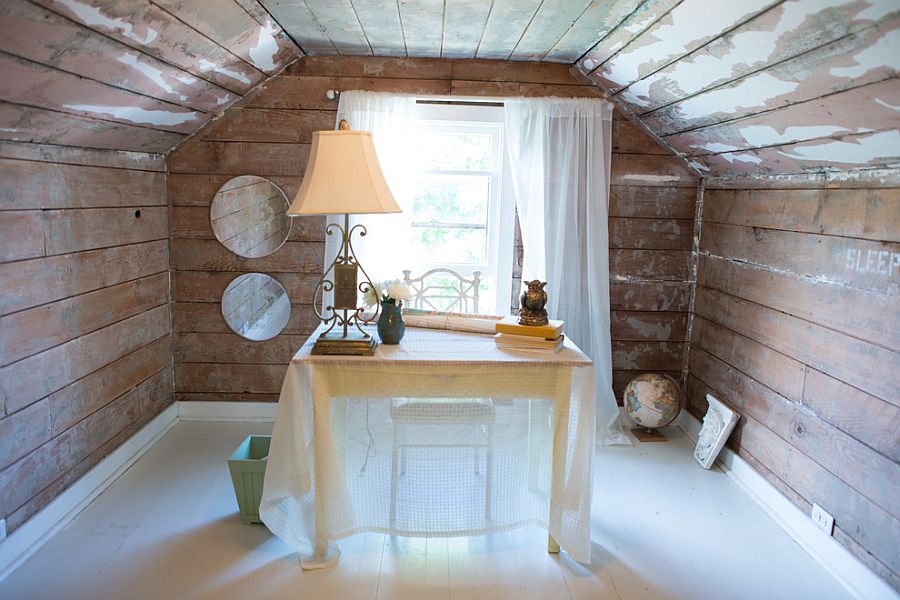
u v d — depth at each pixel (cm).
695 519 264
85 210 263
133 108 251
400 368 216
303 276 350
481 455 271
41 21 160
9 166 214
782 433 266
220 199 343
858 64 168
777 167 269
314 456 220
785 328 266
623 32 252
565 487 227
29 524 227
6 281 213
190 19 212
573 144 331
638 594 215
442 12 251
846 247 227
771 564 233
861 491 216
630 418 370
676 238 358
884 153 200
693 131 297
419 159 351
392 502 237
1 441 211
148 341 325
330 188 207
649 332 366
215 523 253
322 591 213
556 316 341
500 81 337
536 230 336
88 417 267
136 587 211
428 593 213
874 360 211
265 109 336
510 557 235
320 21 266
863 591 212
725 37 202
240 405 362
